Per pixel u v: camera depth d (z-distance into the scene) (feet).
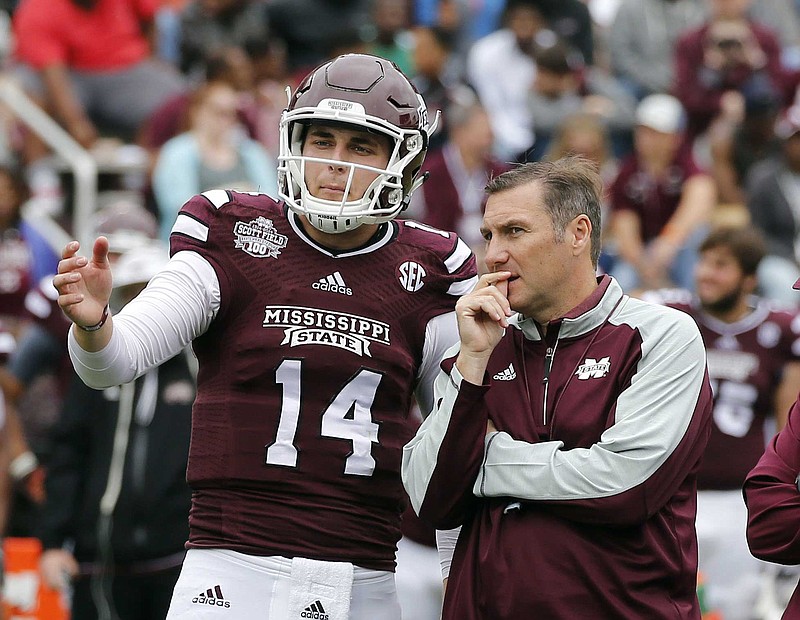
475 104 103.81
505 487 41.88
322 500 43.60
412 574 71.36
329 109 43.11
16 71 114.52
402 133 43.65
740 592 75.15
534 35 120.06
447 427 42.09
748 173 113.19
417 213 102.63
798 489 43.16
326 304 44.11
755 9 138.10
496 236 43.24
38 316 85.25
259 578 43.32
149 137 107.86
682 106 122.01
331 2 122.83
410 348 45.16
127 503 63.57
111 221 76.33
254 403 43.68
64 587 65.51
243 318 44.09
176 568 63.57
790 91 125.29
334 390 43.80
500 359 44.24
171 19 130.62
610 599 41.22
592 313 43.19
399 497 45.39
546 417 42.75
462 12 130.82
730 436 75.25
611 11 140.56
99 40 114.52
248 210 44.83
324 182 43.32
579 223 43.32
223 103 99.09
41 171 109.09
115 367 41.47
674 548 42.19
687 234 105.60
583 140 105.50
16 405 84.74
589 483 40.93
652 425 41.47
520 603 41.47
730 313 76.18
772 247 106.63
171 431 63.93
